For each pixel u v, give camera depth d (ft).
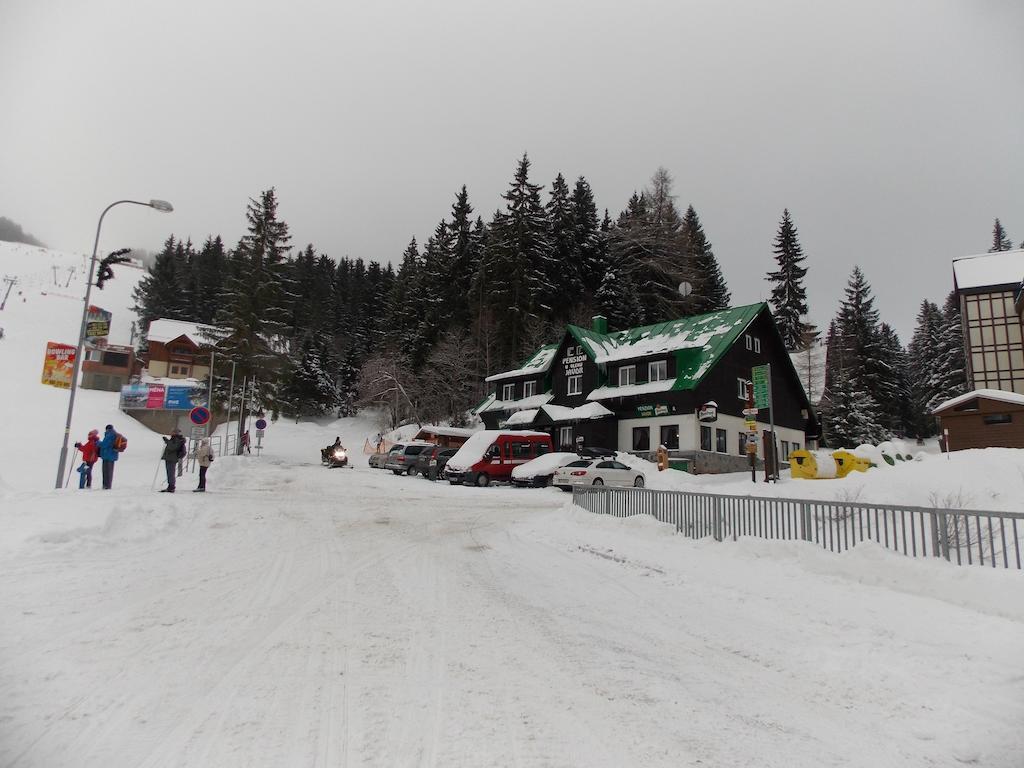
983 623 21.83
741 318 119.24
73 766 11.93
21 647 18.75
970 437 76.95
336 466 135.85
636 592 29.12
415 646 20.33
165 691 15.85
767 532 35.55
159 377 232.12
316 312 311.68
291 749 12.89
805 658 19.92
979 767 13.05
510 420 132.87
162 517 43.88
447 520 55.06
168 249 421.59
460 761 12.61
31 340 252.01
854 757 13.44
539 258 188.65
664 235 198.90
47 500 44.14
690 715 15.51
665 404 113.09
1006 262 123.85
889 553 27.84
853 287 211.41
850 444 172.86
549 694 16.61
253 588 27.63
